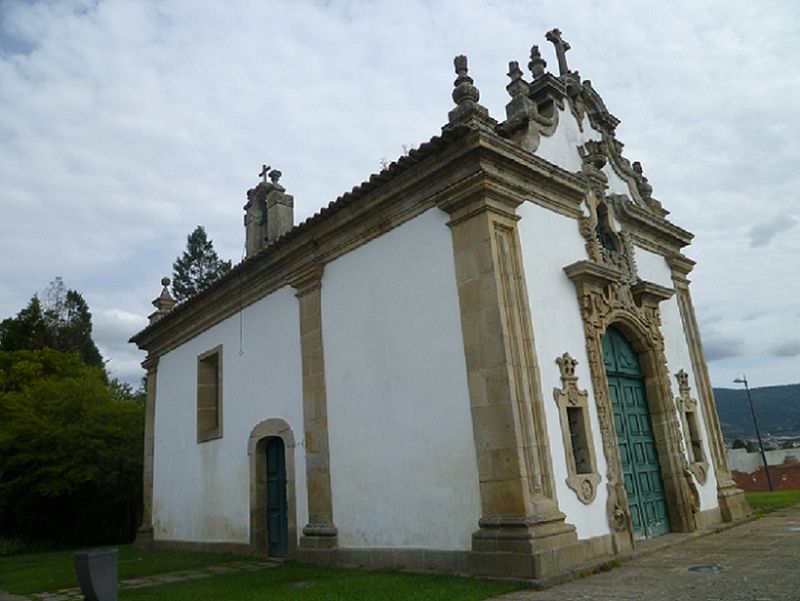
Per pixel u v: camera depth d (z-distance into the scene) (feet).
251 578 28.37
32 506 59.88
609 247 35.78
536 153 32.07
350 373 32.04
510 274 26.63
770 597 17.44
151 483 51.03
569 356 28.48
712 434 40.09
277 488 37.60
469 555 24.29
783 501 47.55
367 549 29.09
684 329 42.04
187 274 132.46
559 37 38.78
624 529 27.89
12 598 27.63
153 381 53.21
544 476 24.59
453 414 26.40
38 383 71.00
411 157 28.40
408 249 29.94
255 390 39.65
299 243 35.94
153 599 24.18
